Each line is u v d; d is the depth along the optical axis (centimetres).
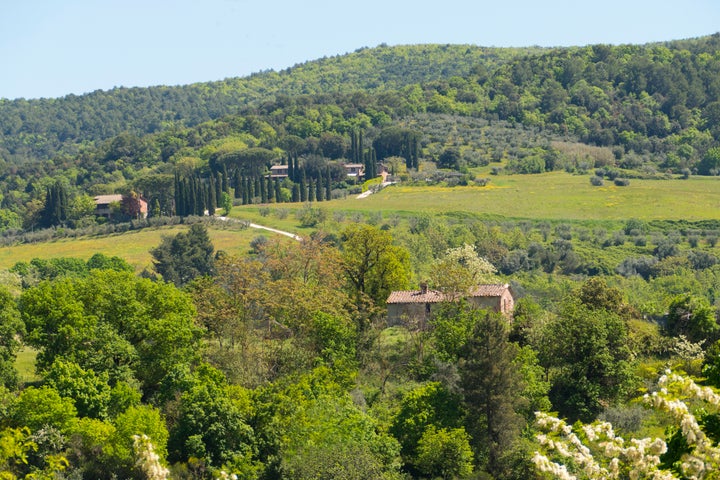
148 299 11350
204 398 9612
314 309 12281
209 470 8962
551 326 11812
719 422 3306
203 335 11631
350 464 8438
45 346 10319
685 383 2991
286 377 10700
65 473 8325
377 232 14525
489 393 9981
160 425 9038
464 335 11562
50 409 8812
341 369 11144
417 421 10000
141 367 10600
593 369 11131
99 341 10300
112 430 8831
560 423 3378
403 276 14412
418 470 9606
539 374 11131
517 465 9262
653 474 3169
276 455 9206
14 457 7881
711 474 2920
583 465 3303
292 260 14450
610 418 10025
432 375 11131
